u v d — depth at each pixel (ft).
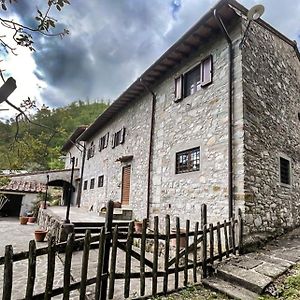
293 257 14.42
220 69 21.24
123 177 36.04
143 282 10.92
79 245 9.82
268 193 19.60
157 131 28.63
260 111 20.42
